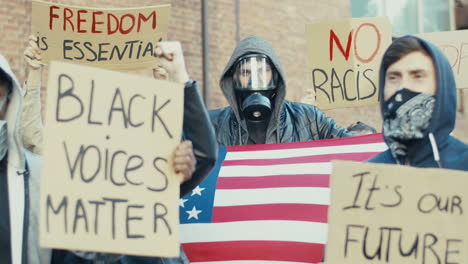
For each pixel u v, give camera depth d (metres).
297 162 4.50
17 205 3.71
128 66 5.16
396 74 3.55
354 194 3.24
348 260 3.20
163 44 3.63
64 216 3.18
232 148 4.63
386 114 3.57
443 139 3.53
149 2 10.32
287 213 4.30
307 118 5.12
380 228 3.22
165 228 3.32
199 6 10.77
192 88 3.62
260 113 4.89
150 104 3.40
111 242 3.23
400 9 12.40
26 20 9.20
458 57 6.06
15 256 3.64
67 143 3.24
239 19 11.14
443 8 12.76
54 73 3.26
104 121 3.31
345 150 4.51
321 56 6.06
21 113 4.06
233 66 5.07
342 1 12.14
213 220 4.32
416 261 3.22
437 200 3.26
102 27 5.12
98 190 3.25
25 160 3.85
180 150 3.40
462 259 3.23
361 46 6.01
